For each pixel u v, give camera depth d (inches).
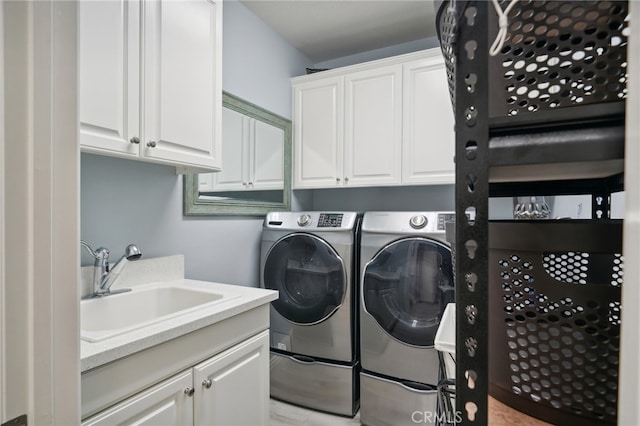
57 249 20.9
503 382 18.7
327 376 80.3
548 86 15.7
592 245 16.6
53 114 20.6
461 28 16.0
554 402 17.3
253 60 90.2
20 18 18.7
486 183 15.8
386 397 74.2
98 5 44.2
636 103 11.1
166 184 67.8
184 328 42.6
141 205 63.1
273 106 97.9
